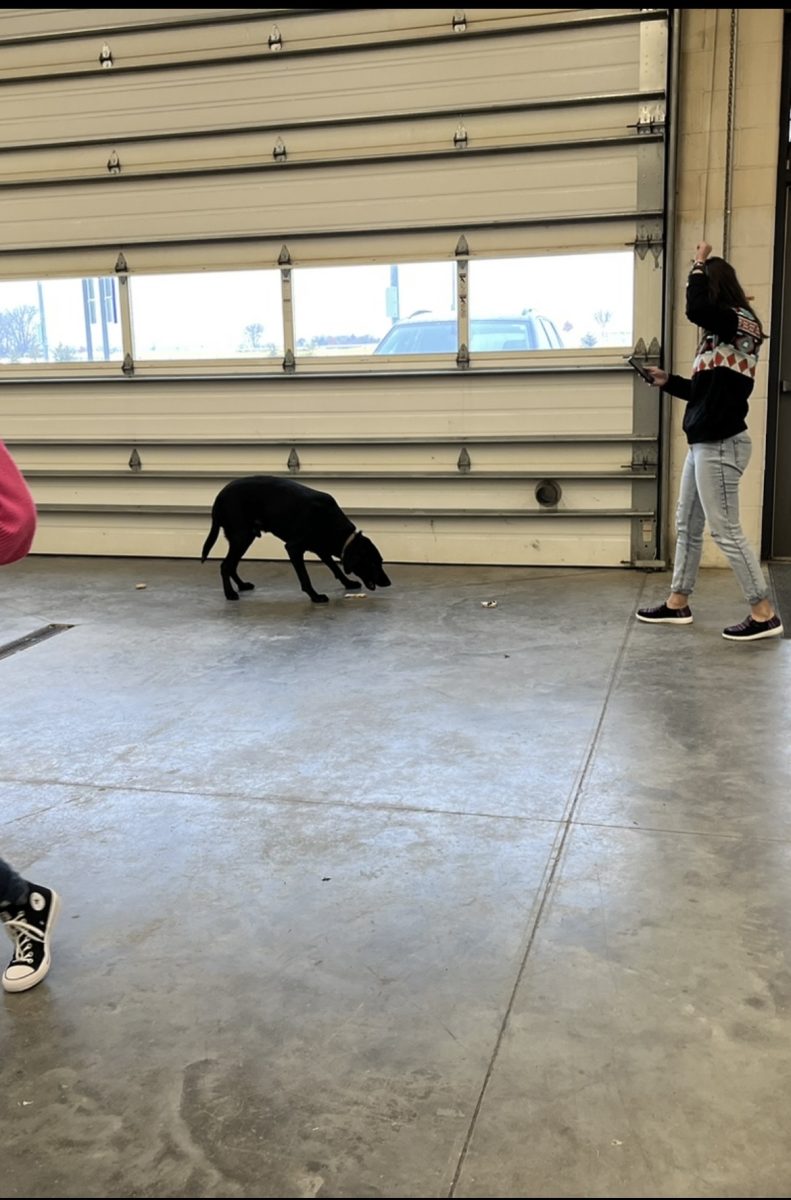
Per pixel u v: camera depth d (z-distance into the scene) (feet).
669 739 10.85
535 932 7.24
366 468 21.40
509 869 8.16
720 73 18.15
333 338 21.15
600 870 8.09
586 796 9.50
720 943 7.02
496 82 19.27
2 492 5.94
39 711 12.48
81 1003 6.64
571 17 18.58
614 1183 4.99
